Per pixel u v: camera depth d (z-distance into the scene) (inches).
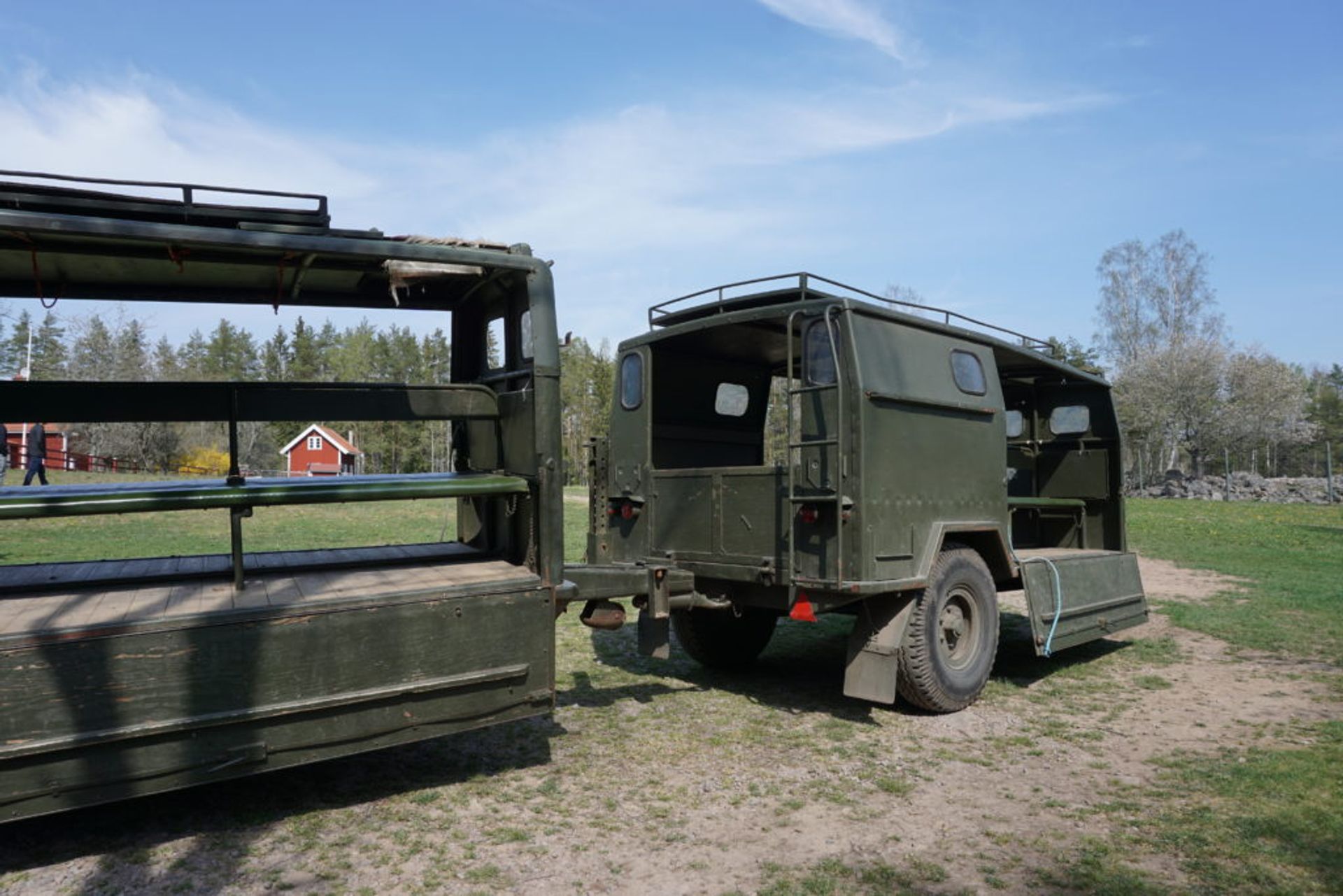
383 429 2230.6
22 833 147.0
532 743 198.8
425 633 156.8
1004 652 307.0
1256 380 1984.5
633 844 145.2
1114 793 169.5
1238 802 163.9
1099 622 285.7
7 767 123.0
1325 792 168.9
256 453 1695.4
